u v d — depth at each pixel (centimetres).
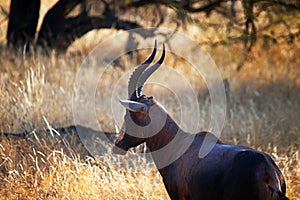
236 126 3978
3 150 3369
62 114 3912
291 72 5459
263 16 5447
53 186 3066
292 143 3691
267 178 2247
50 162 3256
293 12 4859
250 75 5444
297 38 5059
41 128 3678
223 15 5284
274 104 4538
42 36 5716
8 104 3925
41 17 6619
